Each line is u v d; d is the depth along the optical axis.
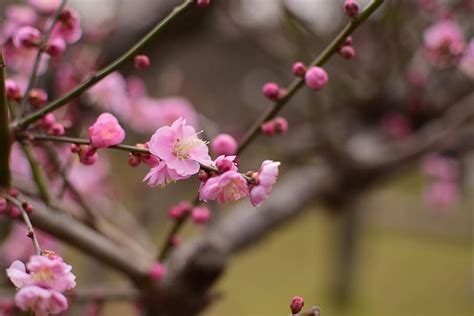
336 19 1.35
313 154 1.42
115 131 0.79
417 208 3.79
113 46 1.33
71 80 1.03
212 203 1.05
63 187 0.94
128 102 1.09
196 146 0.76
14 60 0.92
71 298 0.99
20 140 0.84
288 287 2.98
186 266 0.99
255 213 1.32
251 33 1.38
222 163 0.76
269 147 1.42
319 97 1.30
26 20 0.93
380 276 3.22
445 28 1.05
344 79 1.41
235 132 1.53
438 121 1.47
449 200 1.73
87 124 1.04
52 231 0.93
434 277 3.22
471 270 3.31
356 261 2.92
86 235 0.95
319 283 3.06
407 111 1.47
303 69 0.86
